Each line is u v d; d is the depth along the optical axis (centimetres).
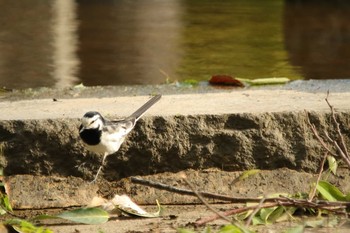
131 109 1206
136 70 1703
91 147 1012
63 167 1130
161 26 2228
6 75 1645
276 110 1161
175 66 1739
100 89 1475
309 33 2138
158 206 1060
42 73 1673
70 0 2716
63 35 2098
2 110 1208
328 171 1120
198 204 1105
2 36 2081
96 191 1123
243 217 988
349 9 2538
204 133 1138
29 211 1088
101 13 2461
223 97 1287
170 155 1136
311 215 1005
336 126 1090
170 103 1233
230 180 1130
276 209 986
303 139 1145
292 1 2681
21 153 1126
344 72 1683
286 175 1137
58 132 1125
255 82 1516
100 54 1870
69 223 1010
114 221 1013
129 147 1131
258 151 1142
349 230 942
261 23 2284
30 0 2712
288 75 1655
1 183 1090
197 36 2084
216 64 1761
